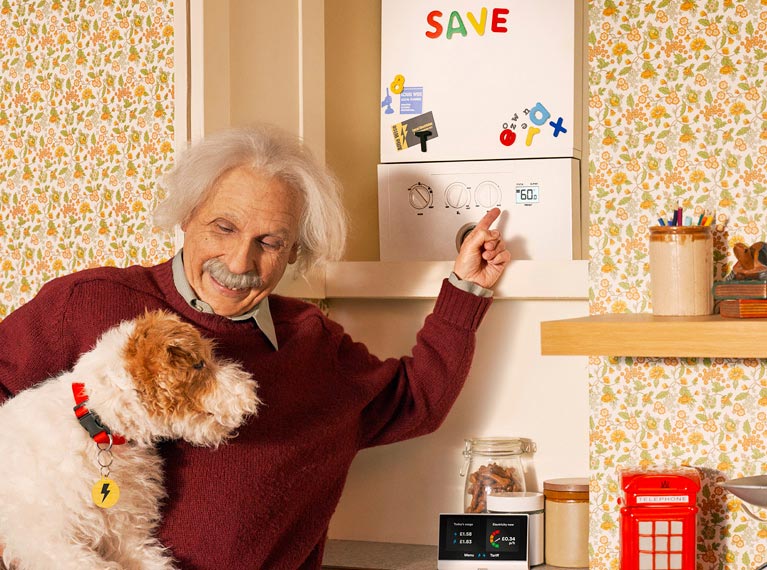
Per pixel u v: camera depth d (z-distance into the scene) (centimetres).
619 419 193
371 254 258
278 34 223
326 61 245
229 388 134
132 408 132
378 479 232
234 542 159
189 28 197
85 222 210
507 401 221
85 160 210
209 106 197
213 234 163
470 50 226
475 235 201
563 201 220
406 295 220
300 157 172
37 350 162
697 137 188
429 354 198
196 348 134
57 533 130
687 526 174
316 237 178
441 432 226
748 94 184
